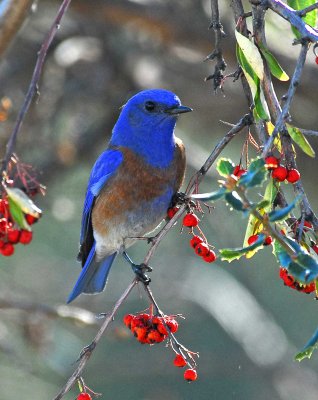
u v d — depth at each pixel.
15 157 6.21
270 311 16.67
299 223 5.74
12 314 12.05
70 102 14.86
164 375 15.84
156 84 15.38
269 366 15.90
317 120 15.38
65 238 15.59
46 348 12.34
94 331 15.54
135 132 8.59
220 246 16.36
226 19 12.95
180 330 16.33
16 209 5.87
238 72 6.44
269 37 12.80
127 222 8.70
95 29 14.90
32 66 14.62
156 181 8.58
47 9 14.16
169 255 16.45
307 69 13.19
